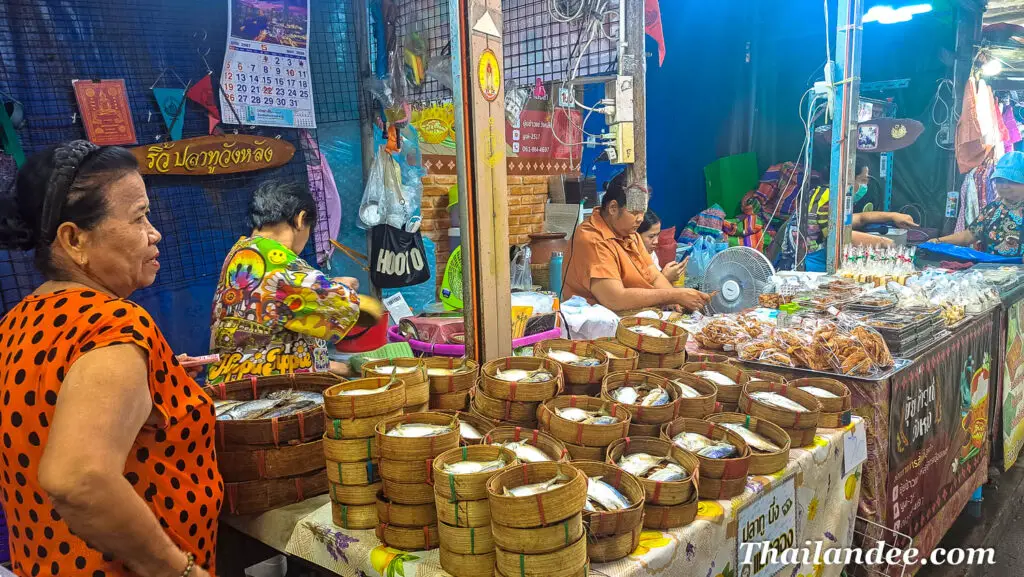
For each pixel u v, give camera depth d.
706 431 1.79
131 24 3.02
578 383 1.95
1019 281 4.02
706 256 5.39
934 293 3.33
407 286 4.09
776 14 7.53
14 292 2.67
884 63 7.13
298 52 3.56
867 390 2.34
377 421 1.53
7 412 1.16
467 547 1.29
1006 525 3.48
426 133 3.50
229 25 3.28
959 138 6.42
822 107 4.36
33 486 1.17
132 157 1.25
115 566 1.20
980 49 6.46
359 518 1.54
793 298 3.29
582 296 3.83
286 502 1.70
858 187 6.11
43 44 2.79
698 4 7.01
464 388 1.89
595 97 5.70
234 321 2.23
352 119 3.91
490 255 2.13
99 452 1.04
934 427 2.81
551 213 4.85
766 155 7.77
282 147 3.52
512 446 1.54
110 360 1.09
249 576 2.21
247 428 1.64
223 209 3.36
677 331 2.29
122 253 1.23
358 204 4.00
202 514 1.35
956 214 6.61
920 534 2.77
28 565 1.23
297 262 2.26
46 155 1.17
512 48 3.09
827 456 2.00
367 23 3.78
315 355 2.37
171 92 3.14
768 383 2.15
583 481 1.23
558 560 1.20
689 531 1.48
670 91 6.86
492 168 2.10
